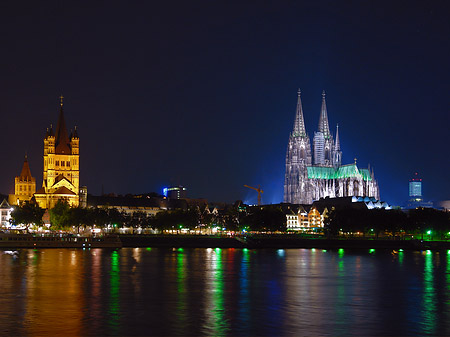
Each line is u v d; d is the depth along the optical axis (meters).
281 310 121.50
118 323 109.12
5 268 184.75
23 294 137.12
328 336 101.50
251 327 106.88
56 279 160.88
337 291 145.75
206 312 118.94
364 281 163.62
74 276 167.12
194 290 145.12
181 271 181.88
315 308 123.94
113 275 170.25
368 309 123.31
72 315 115.12
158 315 115.69
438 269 194.25
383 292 144.75
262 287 151.12
